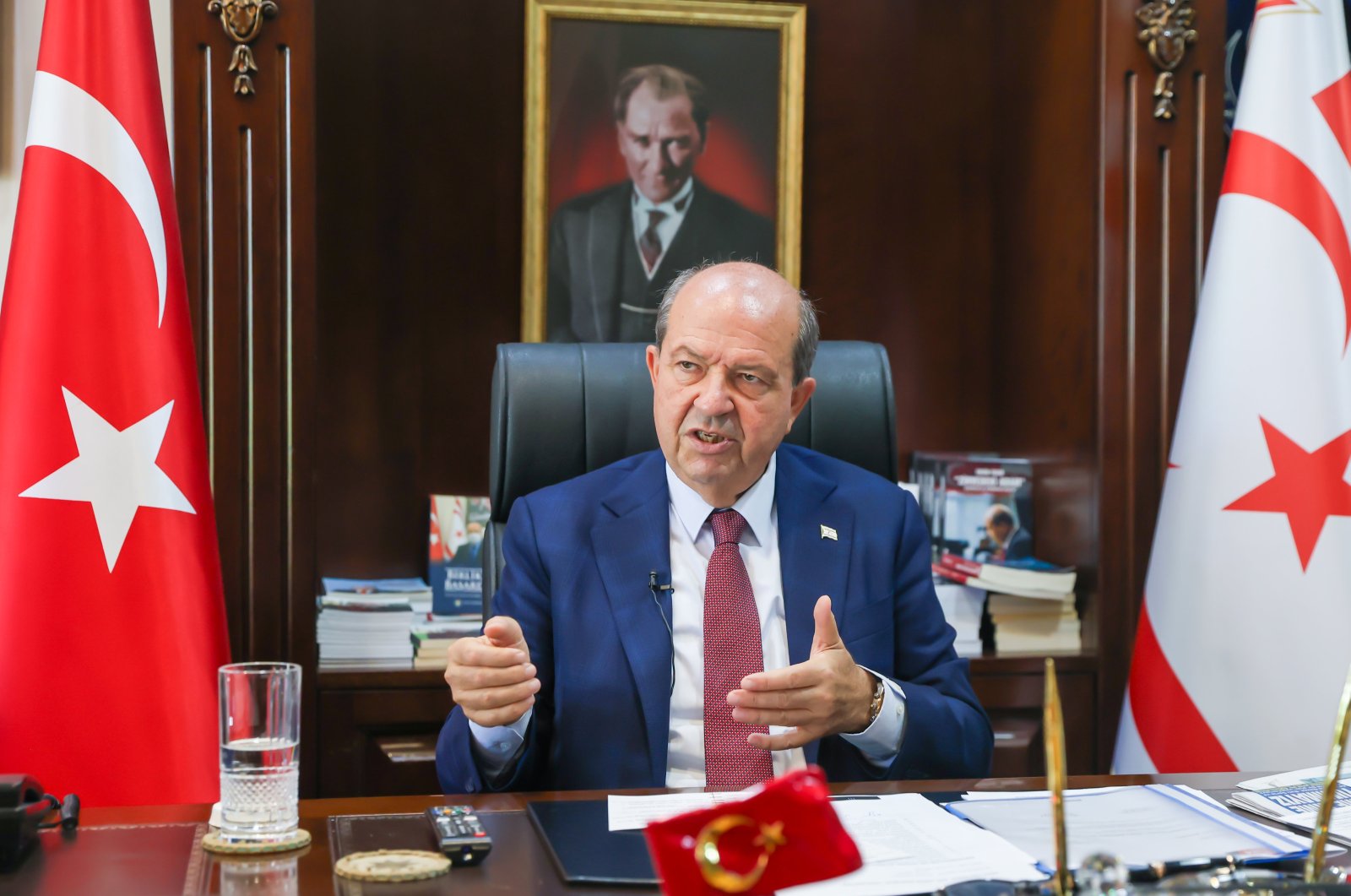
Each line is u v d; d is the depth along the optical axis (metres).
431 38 2.75
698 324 1.56
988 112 2.99
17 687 1.84
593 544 1.63
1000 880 0.92
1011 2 2.92
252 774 1.01
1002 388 2.97
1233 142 2.36
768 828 0.66
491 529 1.81
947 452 2.99
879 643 1.63
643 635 1.57
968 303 3.00
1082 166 2.64
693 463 1.57
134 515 1.93
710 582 1.58
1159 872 0.95
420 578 2.76
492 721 1.28
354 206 2.72
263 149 2.30
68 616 1.88
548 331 2.79
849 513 1.71
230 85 2.28
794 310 1.60
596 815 1.10
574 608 1.60
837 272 2.95
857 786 1.27
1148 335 2.60
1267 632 2.22
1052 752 0.82
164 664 1.91
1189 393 2.35
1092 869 0.78
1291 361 2.26
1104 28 2.57
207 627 1.95
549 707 1.61
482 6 2.78
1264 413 2.26
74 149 1.97
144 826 1.08
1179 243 2.60
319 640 2.44
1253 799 1.19
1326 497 2.22
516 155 2.80
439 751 1.52
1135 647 2.38
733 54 2.84
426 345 2.77
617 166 2.81
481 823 1.09
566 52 2.77
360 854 0.97
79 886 0.92
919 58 2.97
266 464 2.32
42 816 1.04
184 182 2.27
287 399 2.33
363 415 2.74
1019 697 2.61
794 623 1.61
